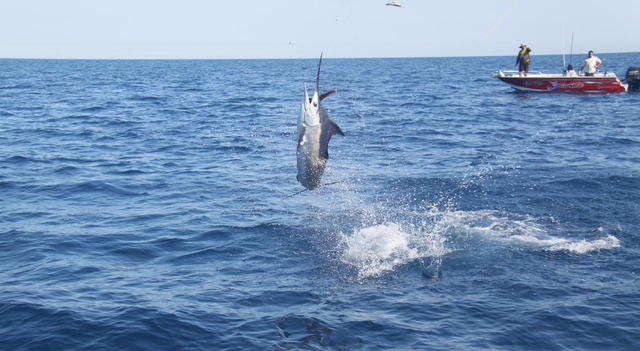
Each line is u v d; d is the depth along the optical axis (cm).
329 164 1501
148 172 1422
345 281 736
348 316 633
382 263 800
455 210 1059
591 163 1451
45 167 1481
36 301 663
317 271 770
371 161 1543
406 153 1661
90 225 979
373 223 982
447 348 562
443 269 773
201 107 3195
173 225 978
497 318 624
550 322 613
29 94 4191
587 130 2048
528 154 1606
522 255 821
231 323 617
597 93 3375
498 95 3747
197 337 587
